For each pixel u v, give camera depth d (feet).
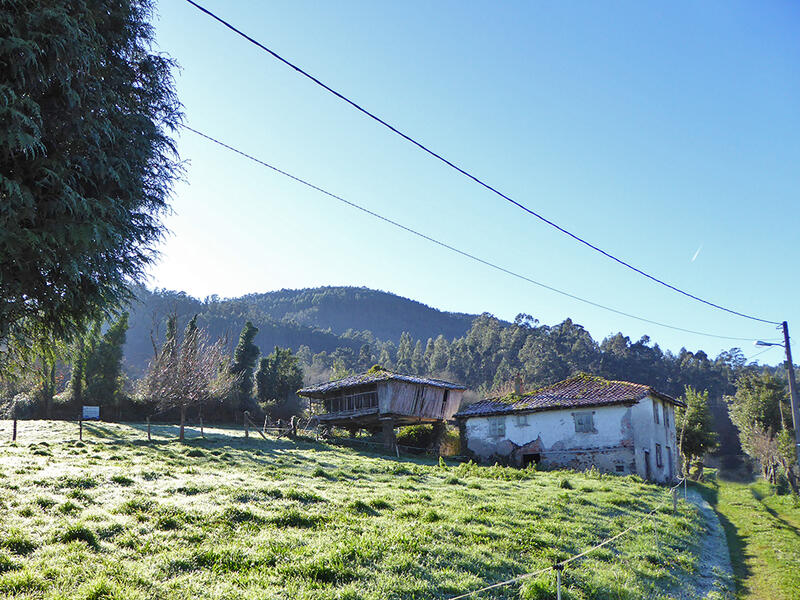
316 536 34.88
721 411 339.36
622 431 114.32
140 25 38.55
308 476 66.95
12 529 30.27
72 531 30.30
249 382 214.90
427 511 44.60
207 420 185.37
